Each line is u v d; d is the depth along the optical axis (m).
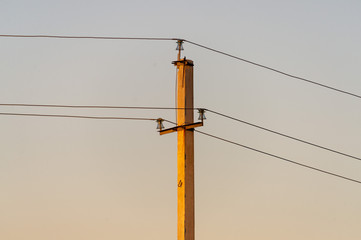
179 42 32.09
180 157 31.06
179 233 30.58
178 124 31.55
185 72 31.73
